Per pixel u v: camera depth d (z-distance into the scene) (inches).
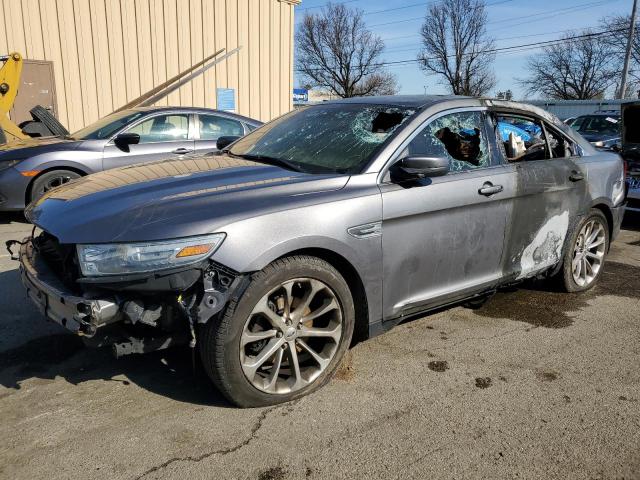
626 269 228.5
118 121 302.2
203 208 110.7
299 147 147.8
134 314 103.7
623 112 287.0
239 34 532.1
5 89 343.9
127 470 98.0
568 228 180.1
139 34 472.7
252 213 111.1
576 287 191.8
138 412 115.7
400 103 151.3
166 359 138.8
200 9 503.2
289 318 117.8
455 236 143.2
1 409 116.0
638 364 143.9
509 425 115.0
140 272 102.4
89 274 103.5
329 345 126.1
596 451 107.4
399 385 129.5
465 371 137.4
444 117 146.9
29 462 99.5
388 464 101.8
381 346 149.9
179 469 98.6
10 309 168.1
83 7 442.9
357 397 123.8
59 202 123.3
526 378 134.9
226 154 160.7
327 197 120.9
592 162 185.6
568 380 134.5
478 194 145.1
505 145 176.9
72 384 126.5
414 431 112.0
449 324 166.1
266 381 117.7
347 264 125.3
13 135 335.3
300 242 114.3
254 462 101.1
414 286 138.0
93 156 283.7
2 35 413.7
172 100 504.1
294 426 112.2
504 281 160.7
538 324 167.8
